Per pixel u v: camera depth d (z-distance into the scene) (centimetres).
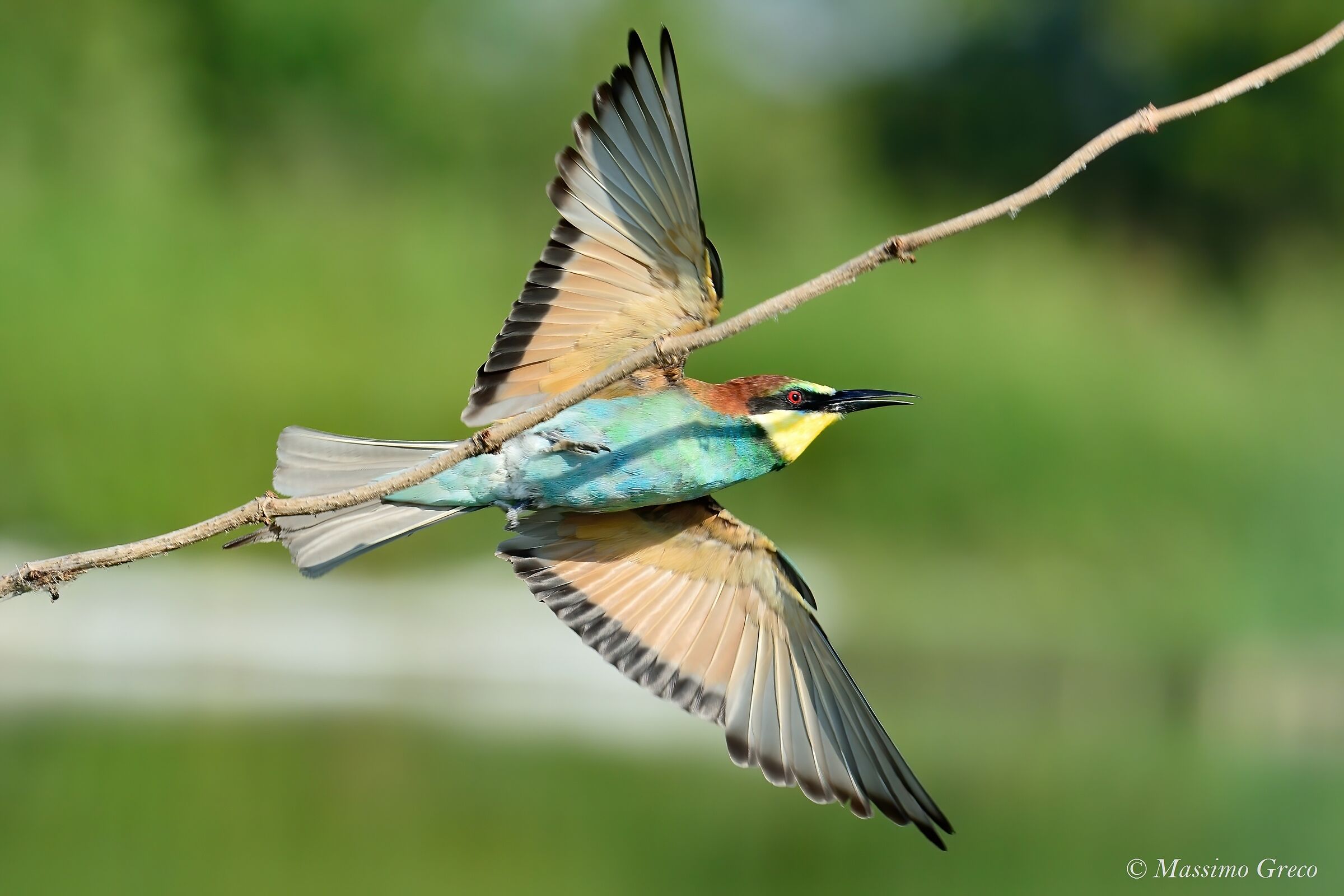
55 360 1409
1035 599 1527
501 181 2334
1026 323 1714
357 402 1484
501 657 1305
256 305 1527
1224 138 2511
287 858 891
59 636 1266
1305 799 1070
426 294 1617
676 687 662
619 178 596
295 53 2141
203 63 2097
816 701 650
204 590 1332
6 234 1493
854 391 651
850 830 1017
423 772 1042
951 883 927
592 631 663
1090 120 2762
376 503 613
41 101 1778
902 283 1753
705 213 2367
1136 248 2456
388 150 2233
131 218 1574
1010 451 1611
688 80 2461
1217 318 2020
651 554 673
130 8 1923
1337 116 2475
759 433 639
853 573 1535
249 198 1795
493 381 619
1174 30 2564
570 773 1065
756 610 668
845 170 2600
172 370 1440
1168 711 1395
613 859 933
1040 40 2786
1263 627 1517
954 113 2802
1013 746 1208
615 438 624
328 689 1255
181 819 935
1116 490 1611
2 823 920
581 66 2417
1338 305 1989
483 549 1418
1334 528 1573
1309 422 1700
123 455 1395
